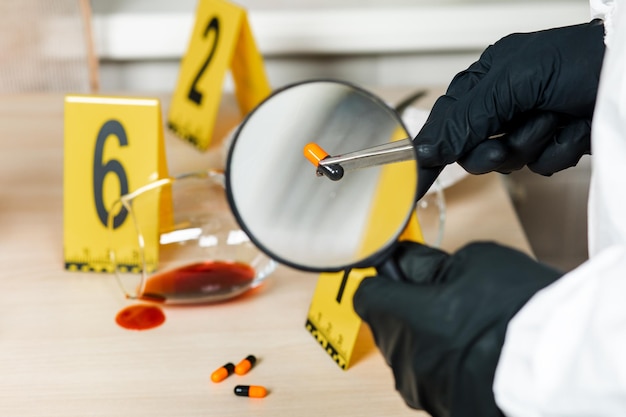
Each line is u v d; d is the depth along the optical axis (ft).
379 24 4.08
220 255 2.41
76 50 3.88
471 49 4.21
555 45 1.79
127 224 2.40
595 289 1.38
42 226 2.75
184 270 2.37
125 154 2.55
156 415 2.06
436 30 4.11
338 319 2.21
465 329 1.51
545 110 1.87
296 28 4.05
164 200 2.39
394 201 1.61
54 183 2.97
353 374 2.18
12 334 2.31
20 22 3.82
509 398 1.40
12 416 2.06
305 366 2.20
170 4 4.22
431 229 2.50
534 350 1.38
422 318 1.53
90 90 3.94
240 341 2.28
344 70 4.32
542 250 4.68
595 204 1.51
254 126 1.75
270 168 1.72
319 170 1.66
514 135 1.89
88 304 2.42
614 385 1.32
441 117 1.83
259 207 1.70
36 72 3.90
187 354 2.24
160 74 4.35
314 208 1.66
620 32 1.49
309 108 1.74
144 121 2.54
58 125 3.34
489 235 2.68
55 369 2.20
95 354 2.24
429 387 1.55
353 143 1.69
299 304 2.42
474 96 1.81
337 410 2.08
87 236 2.55
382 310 1.57
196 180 2.44
